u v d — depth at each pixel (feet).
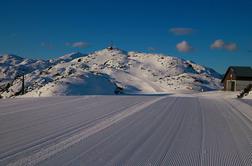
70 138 26.45
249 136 29.94
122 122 35.47
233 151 23.98
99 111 44.60
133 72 503.20
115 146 24.29
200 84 345.92
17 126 31.14
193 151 23.54
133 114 42.47
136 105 54.13
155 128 32.40
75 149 22.93
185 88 299.17
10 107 46.98
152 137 27.99
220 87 370.32
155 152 22.89
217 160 21.38
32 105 50.26
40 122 33.78
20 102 55.47
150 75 477.36
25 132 28.32
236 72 177.47
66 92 129.29
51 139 25.82
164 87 306.76
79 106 50.31
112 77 346.13
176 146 24.91
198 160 21.22
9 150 22.04
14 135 26.96
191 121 38.01
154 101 63.72
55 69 440.45
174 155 22.24
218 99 80.28
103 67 475.31
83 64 573.74
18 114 39.47
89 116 39.22
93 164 19.53
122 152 22.57
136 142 25.84
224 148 24.81
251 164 20.74
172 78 378.53
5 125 31.55
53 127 31.04
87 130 30.12
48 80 333.01
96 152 22.34
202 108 53.36
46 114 40.01
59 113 41.29
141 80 347.15
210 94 157.28
